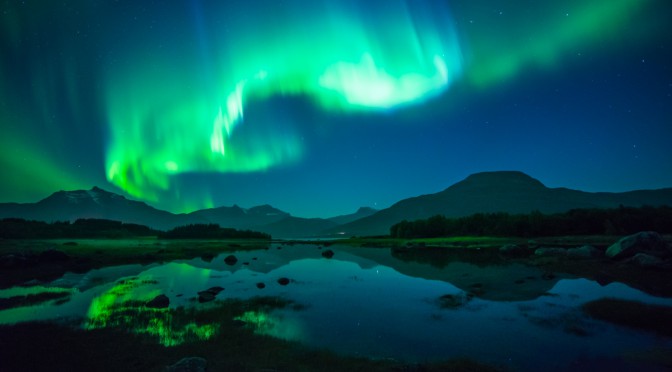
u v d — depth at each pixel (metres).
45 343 11.55
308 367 9.64
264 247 75.12
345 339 12.30
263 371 9.09
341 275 30.00
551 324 13.99
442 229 105.44
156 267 35.12
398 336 12.66
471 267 33.50
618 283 22.23
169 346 11.29
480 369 9.64
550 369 9.66
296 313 16.16
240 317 15.26
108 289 22.20
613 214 72.06
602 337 12.23
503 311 16.31
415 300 19.12
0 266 29.52
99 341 11.74
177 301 18.61
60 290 21.69
